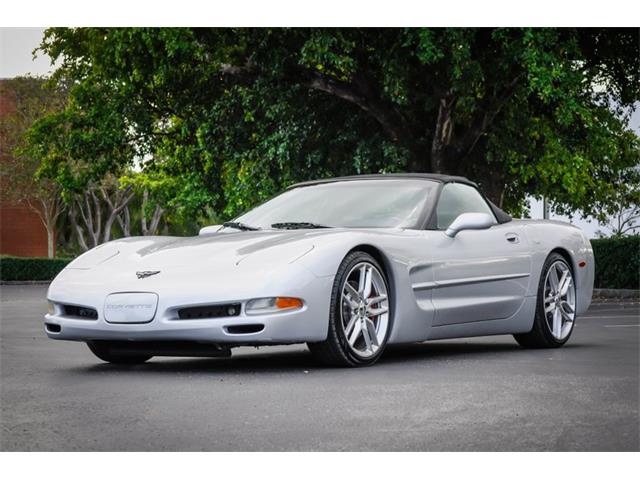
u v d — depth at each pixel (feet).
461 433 10.28
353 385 14.21
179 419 11.32
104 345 17.90
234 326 15.57
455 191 20.57
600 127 57.06
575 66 49.70
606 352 20.22
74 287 16.74
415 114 51.31
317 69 50.72
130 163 66.54
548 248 21.71
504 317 20.48
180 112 60.70
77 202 134.82
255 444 9.82
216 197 65.21
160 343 16.35
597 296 54.70
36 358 19.34
